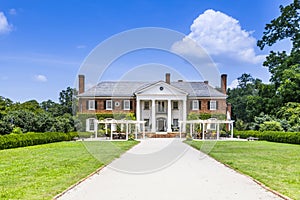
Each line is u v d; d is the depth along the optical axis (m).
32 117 34.78
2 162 14.20
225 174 10.90
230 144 26.83
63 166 12.75
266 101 40.94
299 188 8.38
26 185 8.81
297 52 38.25
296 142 27.19
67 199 7.35
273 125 34.72
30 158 15.84
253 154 17.86
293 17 39.19
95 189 8.44
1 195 7.59
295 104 36.19
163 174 10.89
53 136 30.66
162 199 7.35
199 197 7.54
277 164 13.35
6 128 31.89
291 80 37.28
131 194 7.86
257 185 8.94
